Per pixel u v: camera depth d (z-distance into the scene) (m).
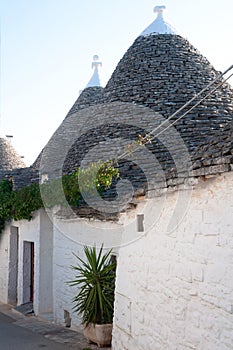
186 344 5.13
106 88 12.98
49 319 11.05
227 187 4.55
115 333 7.12
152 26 13.12
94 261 7.91
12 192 14.21
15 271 14.39
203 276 4.88
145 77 12.12
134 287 6.52
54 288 10.88
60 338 8.73
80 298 8.08
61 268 10.51
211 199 4.80
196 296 4.99
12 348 8.12
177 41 12.87
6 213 13.94
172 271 5.51
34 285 12.01
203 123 10.82
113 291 7.83
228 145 4.56
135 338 6.38
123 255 7.00
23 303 12.98
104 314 7.69
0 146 21.86
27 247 13.25
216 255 4.68
